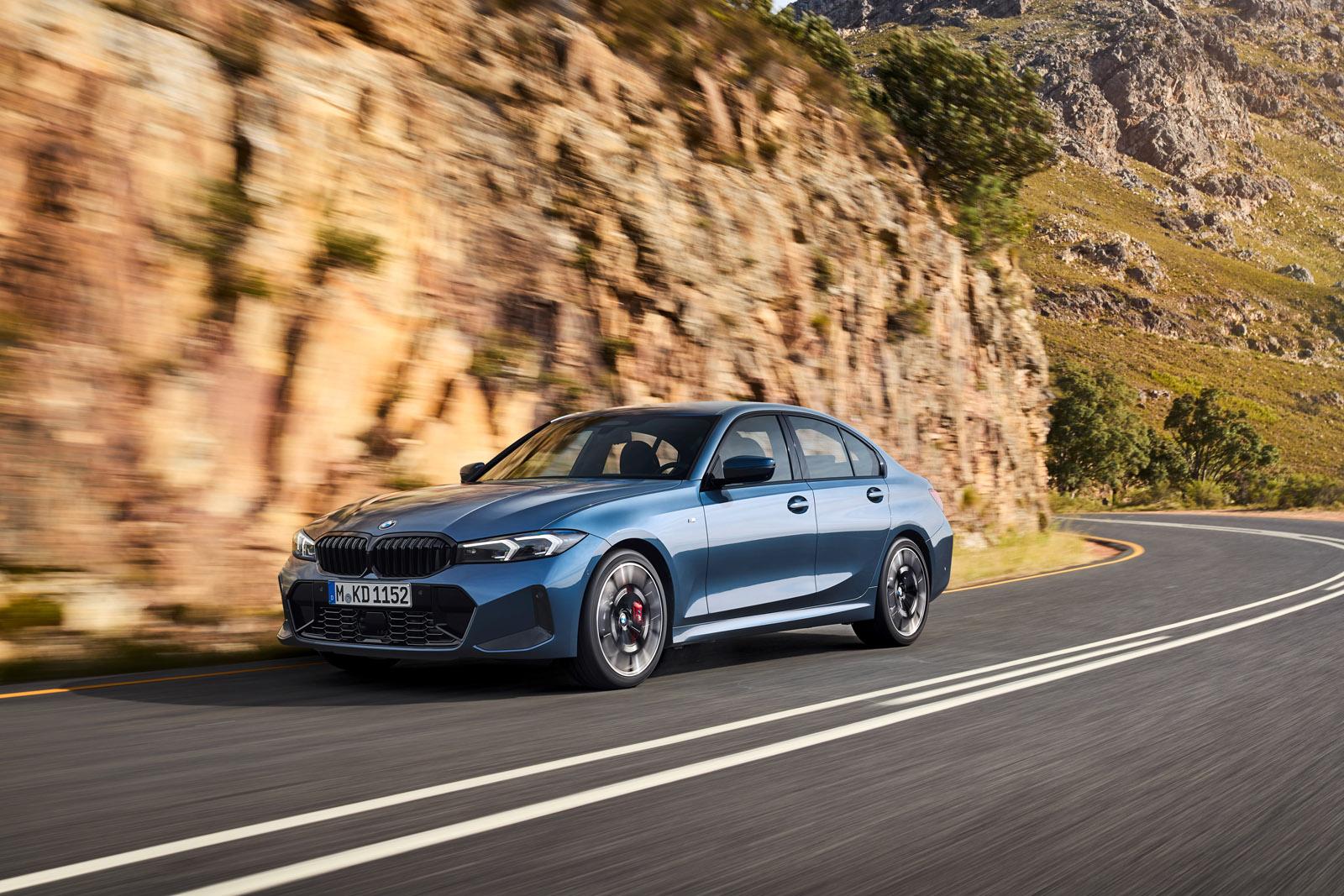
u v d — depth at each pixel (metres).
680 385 11.88
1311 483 44.31
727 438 6.60
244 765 4.05
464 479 6.95
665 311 11.84
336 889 2.80
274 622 7.45
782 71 15.73
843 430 7.53
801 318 13.99
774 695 5.55
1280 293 176.25
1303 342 157.25
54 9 7.46
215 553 7.50
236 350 7.96
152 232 7.64
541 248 10.62
